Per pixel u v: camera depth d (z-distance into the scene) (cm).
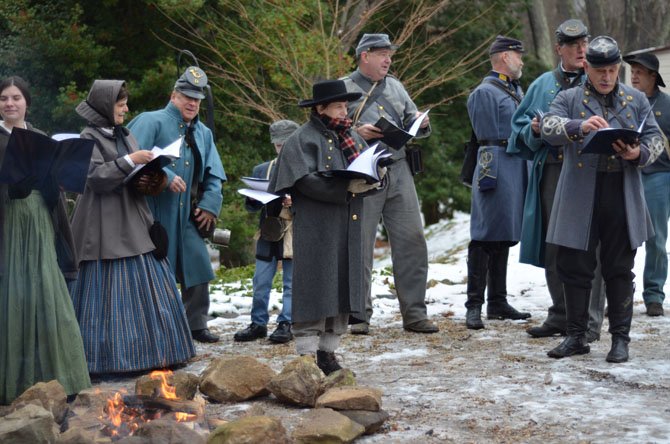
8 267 594
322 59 1895
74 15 1902
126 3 1975
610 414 545
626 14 3941
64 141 598
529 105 805
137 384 590
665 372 651
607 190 685
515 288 1118
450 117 2534
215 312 1026
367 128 730
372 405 539
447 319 937
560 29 796
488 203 870
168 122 808
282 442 477
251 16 1944
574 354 714
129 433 503
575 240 684
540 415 548
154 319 709
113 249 703
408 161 867
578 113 691
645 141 680
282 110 2075
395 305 1044
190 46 2027
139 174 712
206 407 594
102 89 719
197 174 824
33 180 594
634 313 917
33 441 479
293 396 587
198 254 827
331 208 634
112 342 694
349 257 638
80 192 608
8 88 609
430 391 618
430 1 2322
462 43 2512
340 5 2192
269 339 845
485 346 779
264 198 650
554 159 789
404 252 859
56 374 595
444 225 2277
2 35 1984
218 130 2072
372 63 850
